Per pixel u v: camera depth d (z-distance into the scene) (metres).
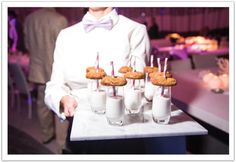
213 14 7.69
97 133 1.15
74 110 1.39
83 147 1.73
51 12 2.77
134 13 6.82
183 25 7.59
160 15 7.24
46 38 2.75
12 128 3.62
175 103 2.12
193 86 2.45
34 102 4.60
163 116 1.22
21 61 3.96
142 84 1.58
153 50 4.14
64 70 1.63
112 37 1.60
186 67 3.42
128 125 1.23
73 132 1.16
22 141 3.25
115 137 1.13
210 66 3.61
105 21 1.58
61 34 1.68
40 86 2.98
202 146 2.17
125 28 1.62
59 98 1.46
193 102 2.00
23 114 4.12
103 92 1.37
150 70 1.43
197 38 5.05
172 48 4.76
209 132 2.10
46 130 3.17
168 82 1.19
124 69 1.42
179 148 1.69
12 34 4.75
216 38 5.39
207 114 1.76
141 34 1.65
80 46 1.62
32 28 2.85
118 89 1.40
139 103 1.36
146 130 1.17
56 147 3.11
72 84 1.65
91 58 1.61
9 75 4.27
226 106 1.89
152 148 1.62
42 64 2.88
